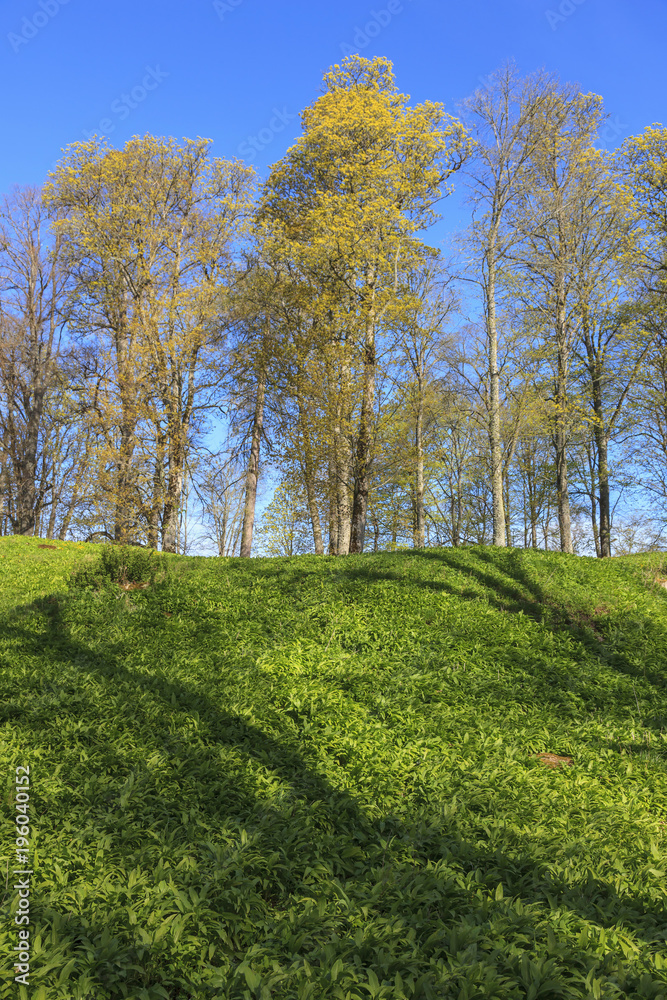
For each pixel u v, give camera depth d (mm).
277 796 6605
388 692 10258
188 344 27078
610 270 27703
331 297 21891
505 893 5145
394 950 4242
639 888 5359
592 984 3830
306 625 12883
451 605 14336
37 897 4535
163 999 3697
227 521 46938
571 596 15391
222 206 29703
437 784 7320
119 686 9477
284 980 3855
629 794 7723
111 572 16125
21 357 33375
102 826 5684
